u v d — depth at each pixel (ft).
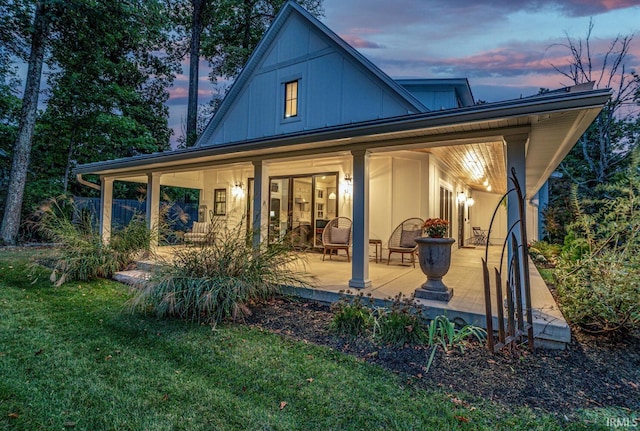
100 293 17.01
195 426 6.97
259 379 8.84
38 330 12.02
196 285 13.20
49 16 35.29
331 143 15.97
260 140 17.25
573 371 9.29
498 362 9.71
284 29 31.94
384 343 10.72
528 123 11.96
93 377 8.88
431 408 7.60
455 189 37.09
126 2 39.63
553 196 43.62
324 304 15.11
